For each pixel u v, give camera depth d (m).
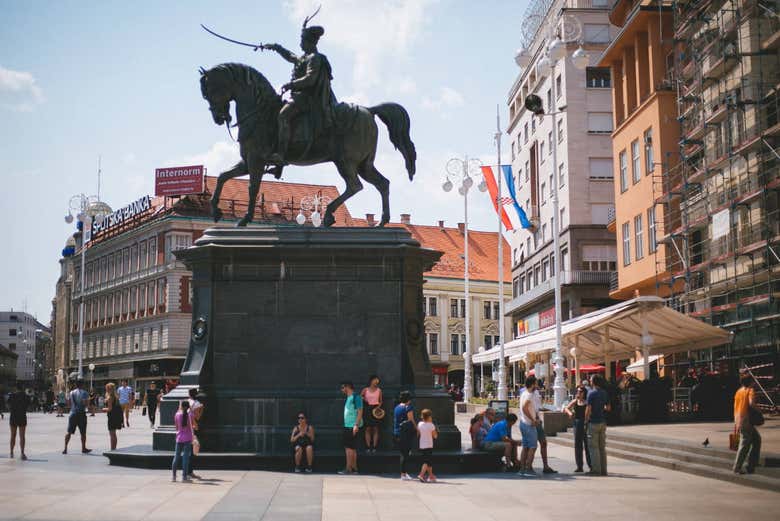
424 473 14.55
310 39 17.28
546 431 26.78
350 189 17.11
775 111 31.75
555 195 30.86
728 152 34.34
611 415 27.02
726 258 33.22
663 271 41.41
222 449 16.08
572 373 48.22
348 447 15.30
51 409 59.38
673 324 30.39
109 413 20.30
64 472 15.23
